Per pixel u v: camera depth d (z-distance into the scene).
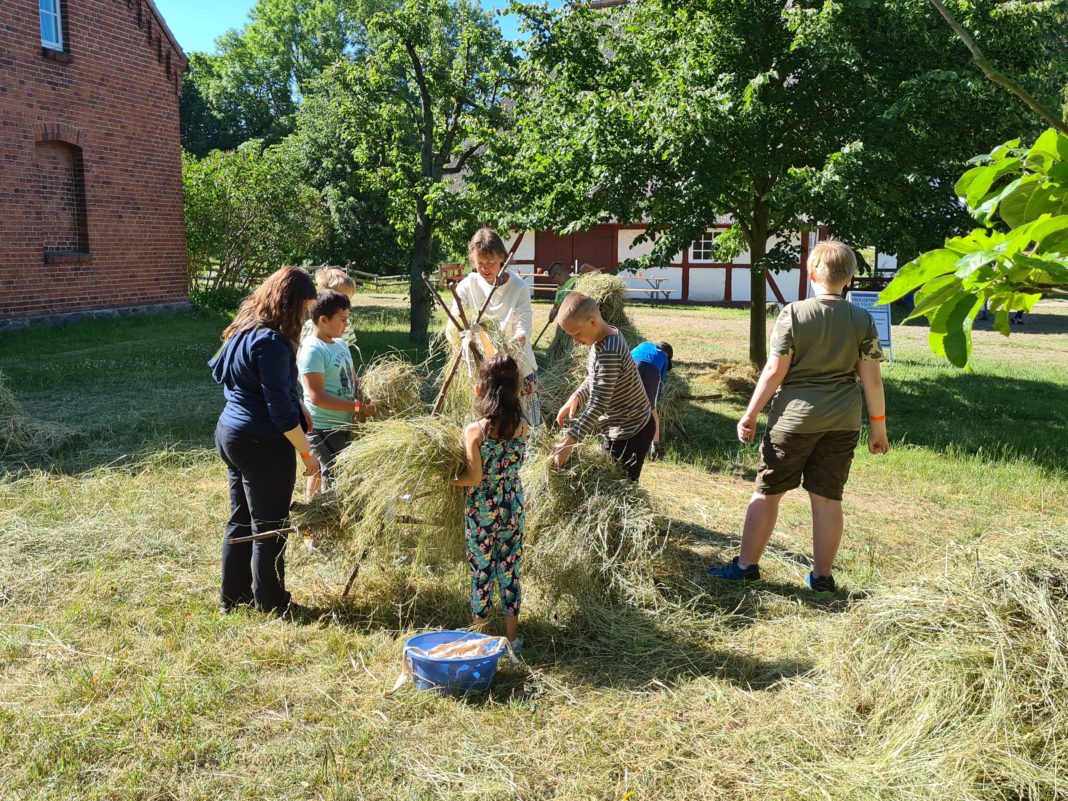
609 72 10.79
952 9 8.84
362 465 3.98
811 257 4.48
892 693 3.02
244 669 3.44
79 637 3.67
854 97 9.29
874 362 4.30
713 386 10.59
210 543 4.85
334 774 2.78
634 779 2.83
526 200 11.37
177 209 16.06
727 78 8.94
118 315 14.61
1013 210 1.64
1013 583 3.08
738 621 4.11
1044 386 11.34
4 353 10.98
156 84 15.29
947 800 2.55
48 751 2.83
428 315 13.91
